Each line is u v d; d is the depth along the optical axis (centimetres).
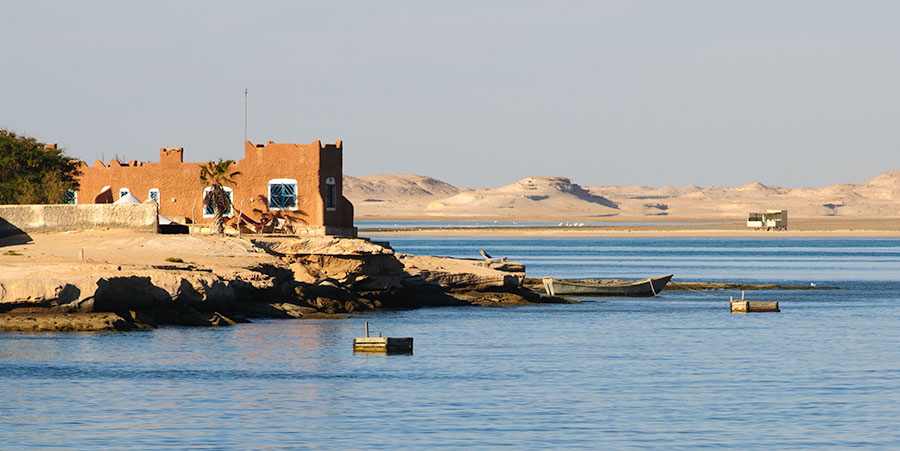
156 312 19988
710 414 13188
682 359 17825
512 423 12581
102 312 18975
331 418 12775
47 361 16062
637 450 11369
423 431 12156
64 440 11512
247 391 14362
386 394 14300
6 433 11806
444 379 15562
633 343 19925
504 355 18100
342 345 18650
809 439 11912
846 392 14688
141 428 12125
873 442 11800
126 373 15388
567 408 13488
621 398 14175
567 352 18588
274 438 11750
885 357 18162
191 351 17375
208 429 12125
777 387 15062
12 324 18350
